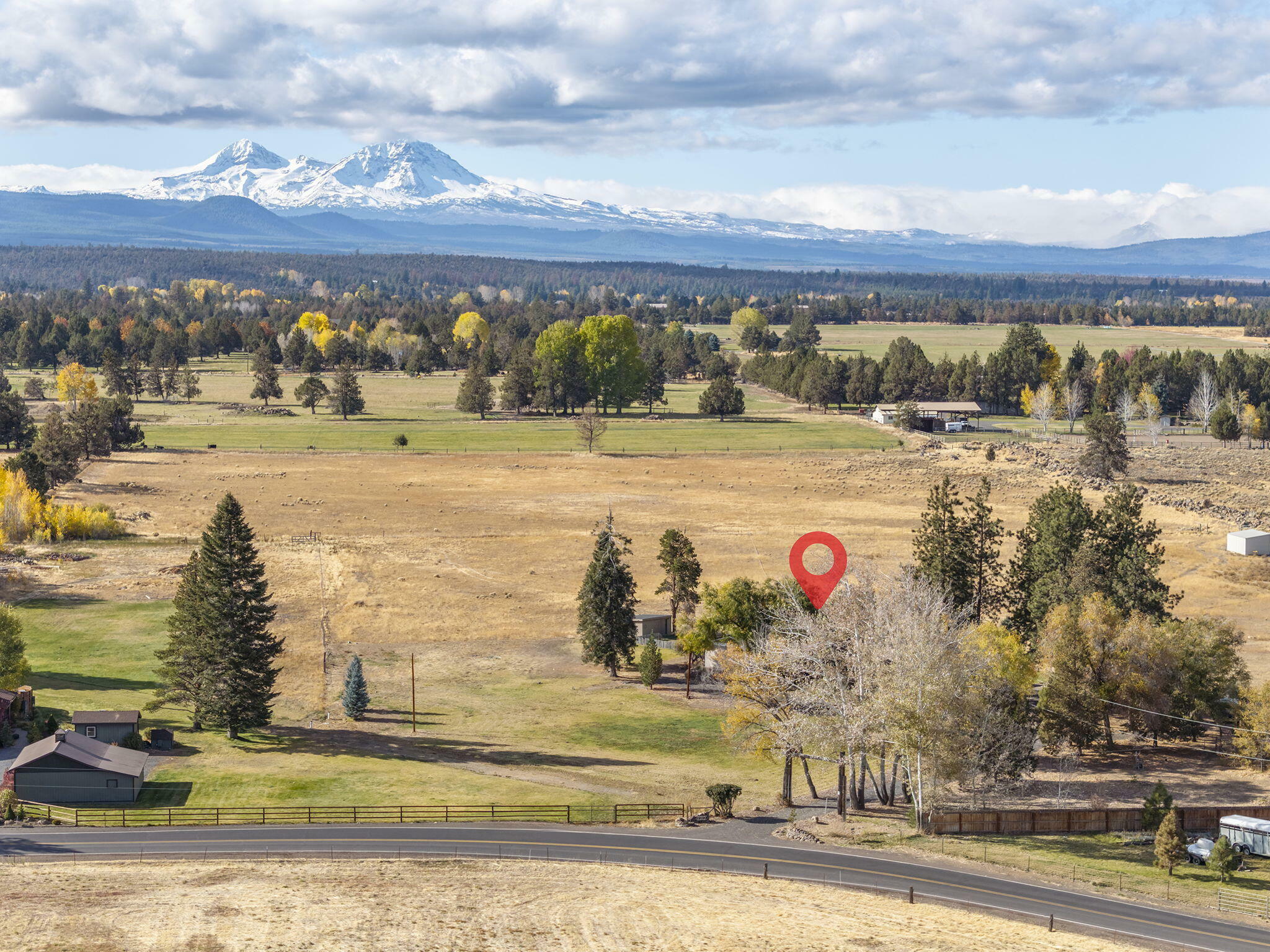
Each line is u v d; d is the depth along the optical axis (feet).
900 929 167.73
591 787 241.76
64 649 339.16
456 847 203.21
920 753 223.10
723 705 308.19
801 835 217.36
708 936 161.48
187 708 294.87
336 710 296.30
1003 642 272.31
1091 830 228.63
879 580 266.98
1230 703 285.43
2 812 215.51
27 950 144.97
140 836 205.57
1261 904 187.11
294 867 188.44
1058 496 342.03
